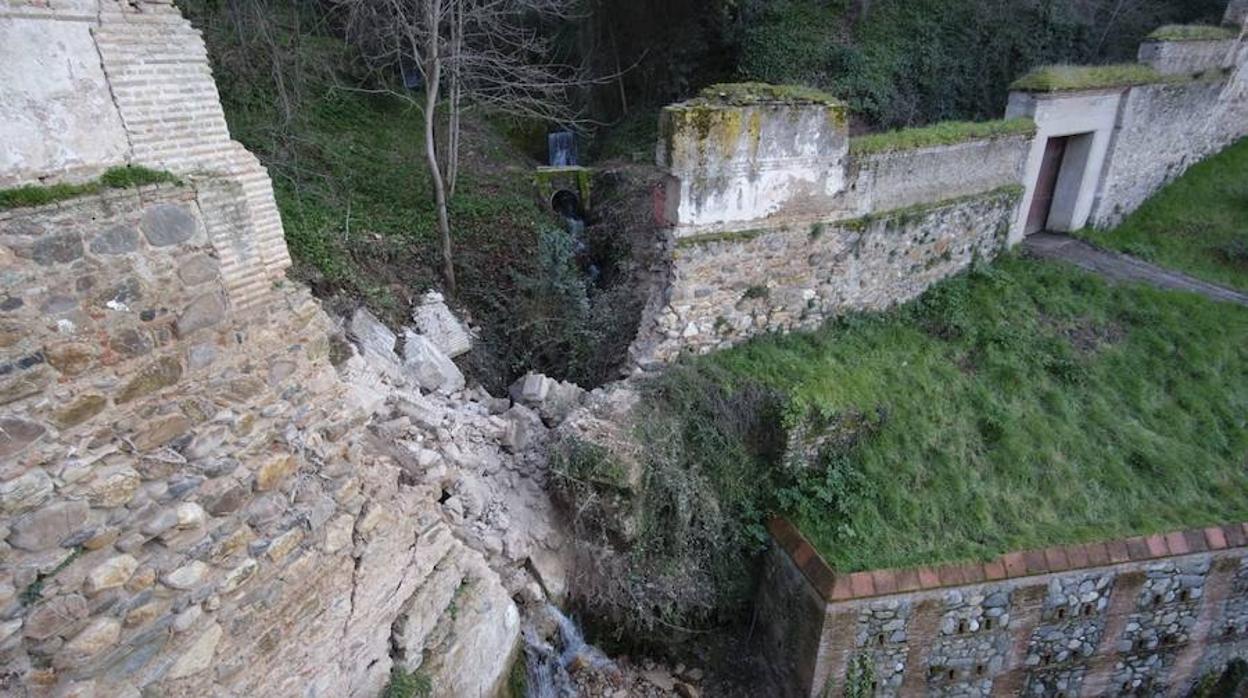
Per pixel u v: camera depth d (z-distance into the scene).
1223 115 13.31
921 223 9.46
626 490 6.89
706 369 7.98
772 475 7.83
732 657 7.86
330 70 13.61
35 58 2.97
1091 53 15.56
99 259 3.21
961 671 7.39
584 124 17.53
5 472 2.94
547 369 9.30
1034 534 7.42
